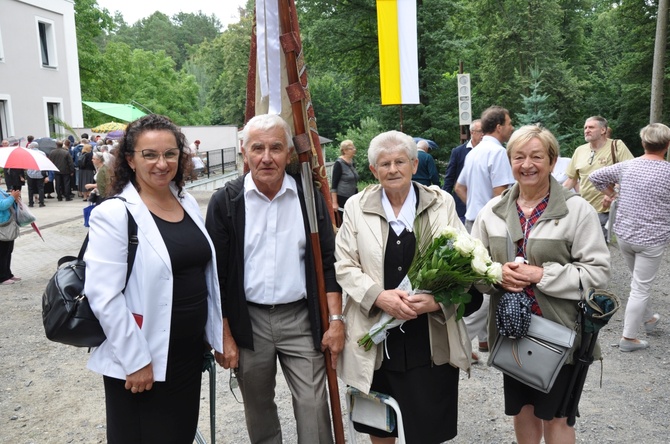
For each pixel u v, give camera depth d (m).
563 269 2.38
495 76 28.31
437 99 22.30
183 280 2.24
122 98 38.91
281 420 3.70
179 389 2.29
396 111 22.84
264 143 2.38
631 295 4.59
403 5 7.61
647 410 3.64
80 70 35.75
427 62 22.11
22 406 3.97
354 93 26.45
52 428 3.64
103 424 3.69
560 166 6.67
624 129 28.42
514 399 2.58
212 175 22.59
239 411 3.88
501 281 2.40
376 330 2.43
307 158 2.52
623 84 26.98
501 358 2.48
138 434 2.21
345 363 2.55
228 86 52.09
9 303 6.61
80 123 29.33
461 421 3.57
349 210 2.64
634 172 4.48
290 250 2.53
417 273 2.39
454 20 24.48
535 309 2.47
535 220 2.53
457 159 6.12
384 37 7.68
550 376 2.37
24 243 10.38
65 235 11.15
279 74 2.61
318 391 2.54
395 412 2.51
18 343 5.29
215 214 2.50
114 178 2.22
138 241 2.12
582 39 34.31
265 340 2.55
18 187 13.73
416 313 2.36
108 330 2.04
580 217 2.44
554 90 26.70
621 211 4.57
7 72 24.28
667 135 4.38
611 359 4.50
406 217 2.55
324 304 2.56
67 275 2.14
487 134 4.75
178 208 2.34
